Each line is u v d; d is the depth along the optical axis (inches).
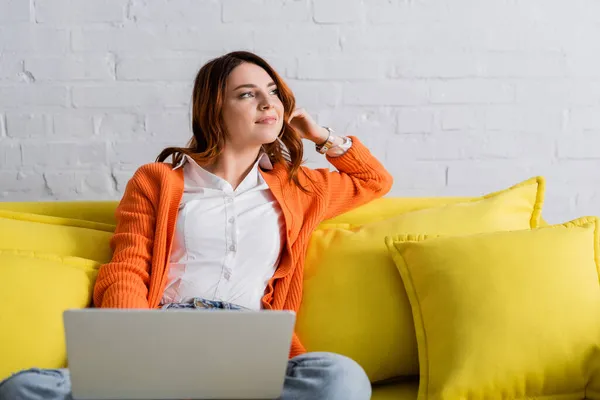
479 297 57.1
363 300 62.1
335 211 72.3
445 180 91.3
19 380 49.1
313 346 61.5
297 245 67.1
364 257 64.6
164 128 88.4
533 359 55.3
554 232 61.3
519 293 56.9
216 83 68.1
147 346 42.5
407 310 61.7
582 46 90.8
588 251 60.7
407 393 59.7
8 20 85.9
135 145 88.4
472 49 89.9
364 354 60.6
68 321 41.5
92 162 88.4
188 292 63.8
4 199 87.9
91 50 86.9
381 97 89.7
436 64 89.8
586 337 56.5
